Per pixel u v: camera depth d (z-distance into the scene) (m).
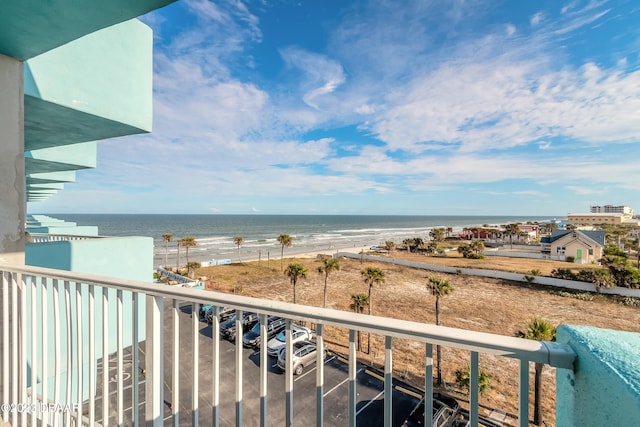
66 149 6.89
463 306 22.16
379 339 15.70
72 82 3.34
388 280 30.53
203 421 8.71
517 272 31.16
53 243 3.81
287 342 1.32
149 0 2.04
